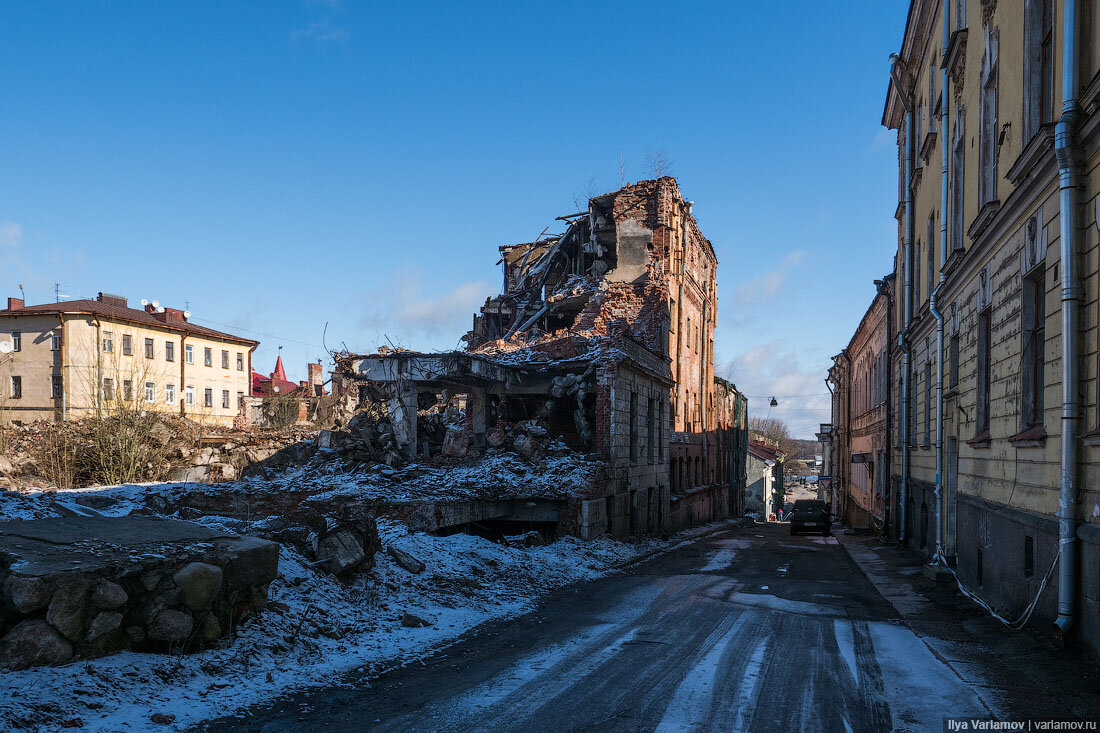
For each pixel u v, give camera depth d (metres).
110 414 29.31
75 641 6.07
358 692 6.74
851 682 7.18
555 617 10.59
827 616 10.85
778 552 22.03
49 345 44.19
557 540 18.33
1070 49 8.02
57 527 7.39
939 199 17.78
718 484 44.75
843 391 46.31
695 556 20.64
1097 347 7.60
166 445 29.36
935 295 16.45
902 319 23.61
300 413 41.28
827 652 8.47
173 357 50.28
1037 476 9.21
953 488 15.77
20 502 12.25
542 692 6.77
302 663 7.40
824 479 52.59
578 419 23.19
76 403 42.72
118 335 46.16
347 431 21.80
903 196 23.48
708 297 44.00
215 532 8.01
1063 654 7.87
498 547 15.13
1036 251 9.31
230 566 7.35
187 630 6.80
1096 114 7.43
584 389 23.16
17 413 44.00
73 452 28.14
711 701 6.51
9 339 44.66
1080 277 8.01
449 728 5.79
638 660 7.98
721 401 47.00
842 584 14.60
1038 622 8.88
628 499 23.61
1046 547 8.73
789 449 127.44
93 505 15.48
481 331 39.00
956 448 15.62
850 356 41.91
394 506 15.07
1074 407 7.96
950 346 15.73
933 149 18.67
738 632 9.53
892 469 25.61
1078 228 8.02
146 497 17.17
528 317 36.75
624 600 12.16
